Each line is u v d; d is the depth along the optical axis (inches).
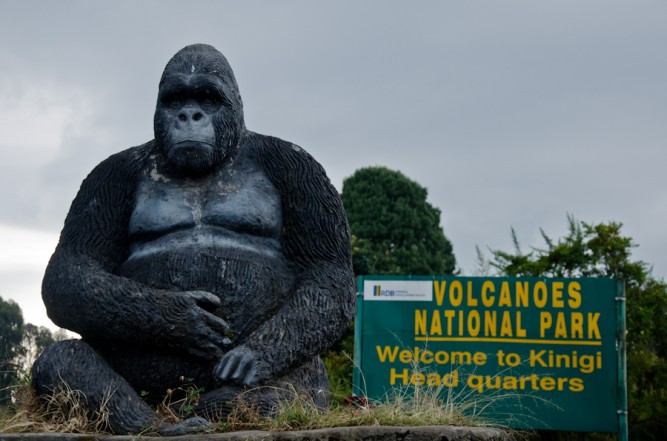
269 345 229.9
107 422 224.2
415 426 224.7
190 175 248.5
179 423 217.8
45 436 215.5
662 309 741.9
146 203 247.3
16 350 299.9
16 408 238.2
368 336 584.7
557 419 563.2
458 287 582.6
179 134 243.4
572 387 566.3
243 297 236.5
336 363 684.1
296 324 234.8
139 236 246.5
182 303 229.6
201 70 249.9
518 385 567.2
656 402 677.3
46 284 240.8
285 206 251.4
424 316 582.2
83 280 234.4
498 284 578.9
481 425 247.4
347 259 253.6
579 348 569.0
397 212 1341.0
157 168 252.1
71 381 228.4
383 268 1237.7
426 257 1321.4
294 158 253.8
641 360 705.6
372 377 580.1
